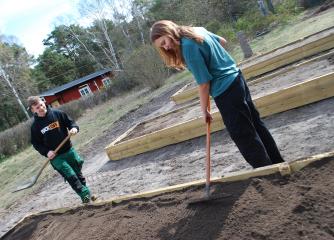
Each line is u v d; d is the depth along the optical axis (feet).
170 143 25.38
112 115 62.54
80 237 15.44
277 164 12.19
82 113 87.51
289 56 33.42
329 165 11.19
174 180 19.04
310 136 16.46
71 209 18.94
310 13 67.67
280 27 67.72
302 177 11.36
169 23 11.68
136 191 20.33
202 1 103.09
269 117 21.08
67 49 219.61
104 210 17.02
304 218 9.86
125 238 13.57
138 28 160.35
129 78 90.79
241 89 12.16
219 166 17.90
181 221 12.62
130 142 27.71
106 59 176.04
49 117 19.84
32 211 26.81
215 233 11.04
